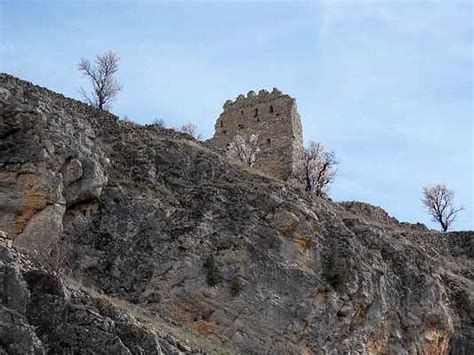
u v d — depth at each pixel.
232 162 45.31
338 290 37.00
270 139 65.38
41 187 32.94
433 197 74.19
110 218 35.34
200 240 35.56
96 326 21.72
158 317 31.52
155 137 44.22
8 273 21.11
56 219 32.72
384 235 45.09
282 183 43.41
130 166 39.62
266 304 34.56
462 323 45.16
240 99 69.44
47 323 21.09
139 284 33.56
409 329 40.88
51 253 30.28
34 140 34.12
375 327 37.97
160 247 34.94
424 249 50.38
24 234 31.72
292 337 34.38
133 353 21.97
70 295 22.56
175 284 33.66
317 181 60.56
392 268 42.72
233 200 38.41
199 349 25.42
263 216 37.84
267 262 35.84
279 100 66.69
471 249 58.16
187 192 39.28
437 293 43.03
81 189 34.75
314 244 38.00
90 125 40.78
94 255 33.75
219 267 34.78
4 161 33.09
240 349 32.91
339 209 48.09
